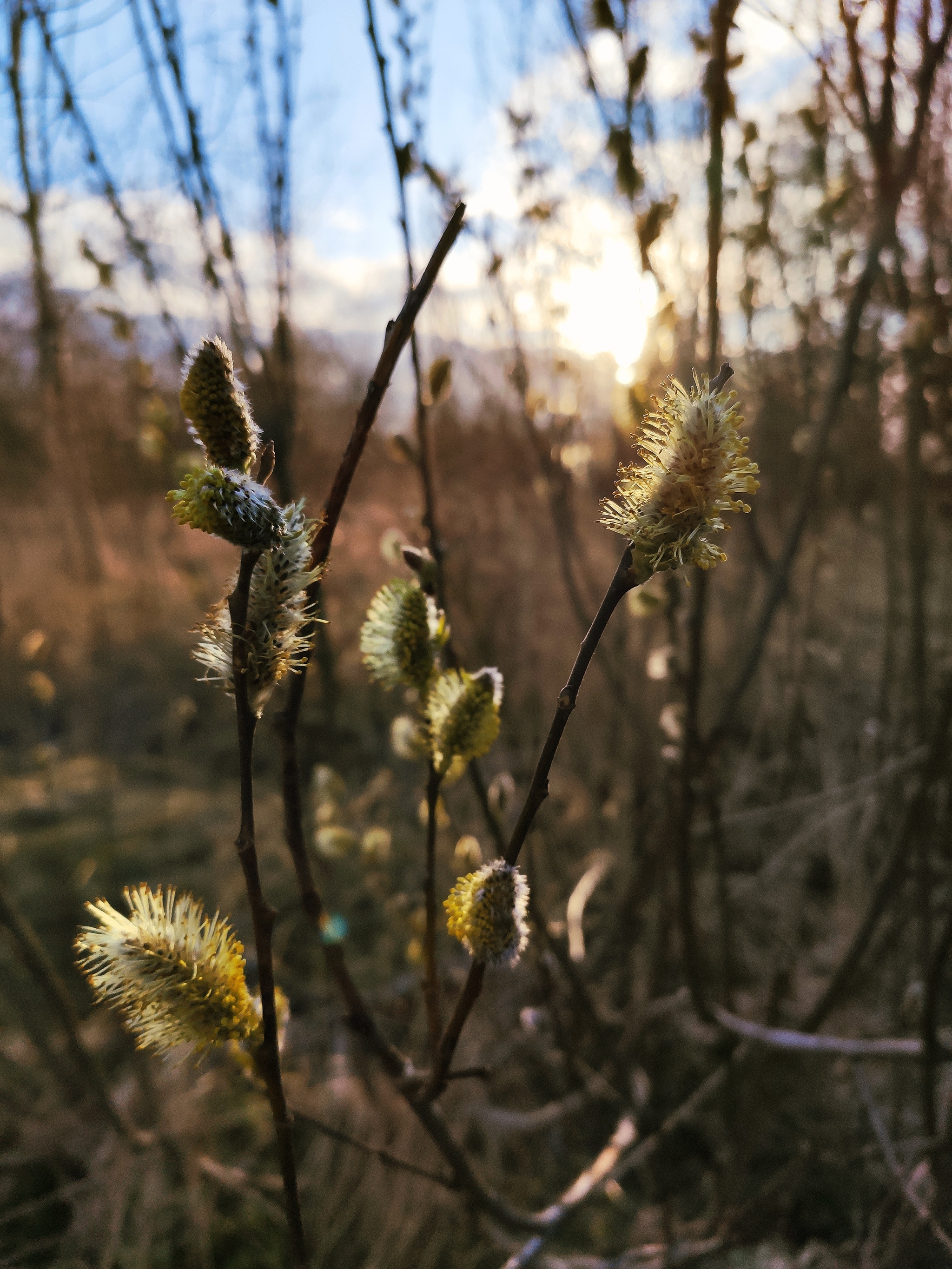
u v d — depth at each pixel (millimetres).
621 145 323
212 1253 490
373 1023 269
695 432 180
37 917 724
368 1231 487
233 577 191
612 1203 528
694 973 422
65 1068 538
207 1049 199
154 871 793
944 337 422
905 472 447
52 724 1104
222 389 177
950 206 444
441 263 209
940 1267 364
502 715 664
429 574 246
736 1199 468
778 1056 455
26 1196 531
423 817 386
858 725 716
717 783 628
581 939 604
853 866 610
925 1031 363
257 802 931
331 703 610
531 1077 617
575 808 770
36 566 1183
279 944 690
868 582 837
